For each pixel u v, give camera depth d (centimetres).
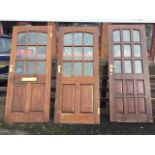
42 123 454
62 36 494
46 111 460
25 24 662
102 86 536
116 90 475
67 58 485
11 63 480
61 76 475
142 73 484
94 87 469
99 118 455
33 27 497
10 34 666
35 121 456
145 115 462
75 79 473
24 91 469
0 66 555
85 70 479
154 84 559
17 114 458
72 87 470
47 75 476
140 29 505
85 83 471
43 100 465
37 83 473
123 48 497
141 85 479
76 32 496
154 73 595
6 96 491
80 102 462
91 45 490
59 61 482
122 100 471
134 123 459
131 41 499
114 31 507
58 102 462
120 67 489
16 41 491
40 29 497
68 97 465
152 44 686
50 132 429
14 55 484
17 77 474
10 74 475
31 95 468
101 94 524
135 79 481
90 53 488
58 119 455
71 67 480
